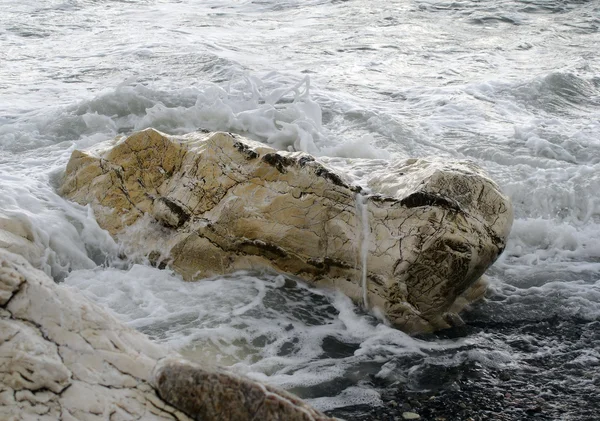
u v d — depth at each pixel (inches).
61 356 138.5
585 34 542.6
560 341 202.7
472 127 350.0
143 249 226.4
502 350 197.0
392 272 198.2
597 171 292.8
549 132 338.6
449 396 175.6
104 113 338.3
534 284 234.8
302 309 207.6
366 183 215.8
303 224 212.2
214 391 135.3
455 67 452.4
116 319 151.5
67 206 237.1
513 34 535.8
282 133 314.7
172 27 537.0
